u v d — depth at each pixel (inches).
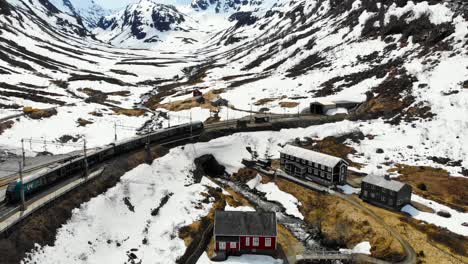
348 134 4229.8
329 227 2716.5
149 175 3152.1
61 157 3378.4
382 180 2901.1
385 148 3912.4
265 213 2559.1
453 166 3464.6
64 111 4918.8
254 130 4311.0
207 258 2412.6
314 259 2341.3
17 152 3501.5
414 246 2321.6
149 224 2659.9
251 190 3449.8
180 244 2491.4
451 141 3759.8
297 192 3255.4
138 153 3371.1
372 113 4596.5
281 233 2723.9
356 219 2662.4
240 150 4015.8
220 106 5634.8
